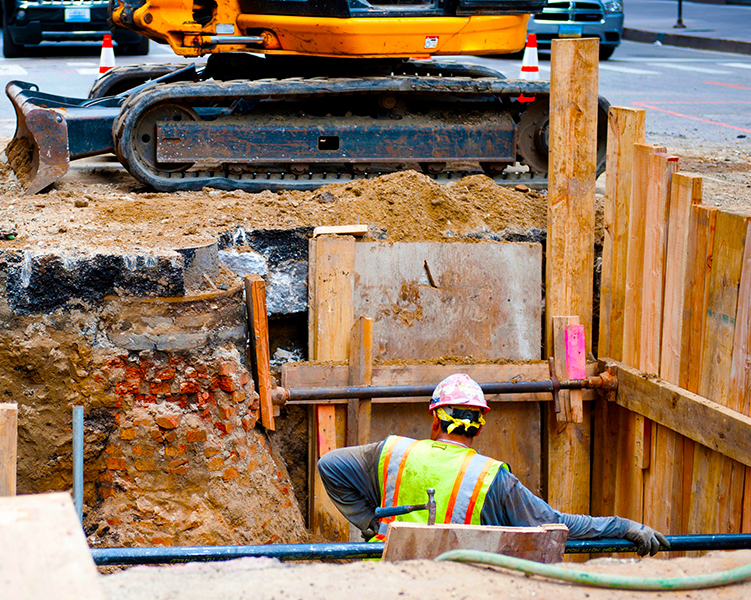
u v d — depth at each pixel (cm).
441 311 1409
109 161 1922
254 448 1216
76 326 1127
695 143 2372
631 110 1325
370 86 1587
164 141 1541
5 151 1759
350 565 644
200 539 1123
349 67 1712
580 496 1445
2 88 2909
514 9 1631
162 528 1125
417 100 1695
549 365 1382
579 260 1403
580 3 4175
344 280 1337
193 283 1157
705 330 1200
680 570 667
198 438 1146
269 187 1611
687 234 1215
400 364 1354
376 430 1372
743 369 1129
